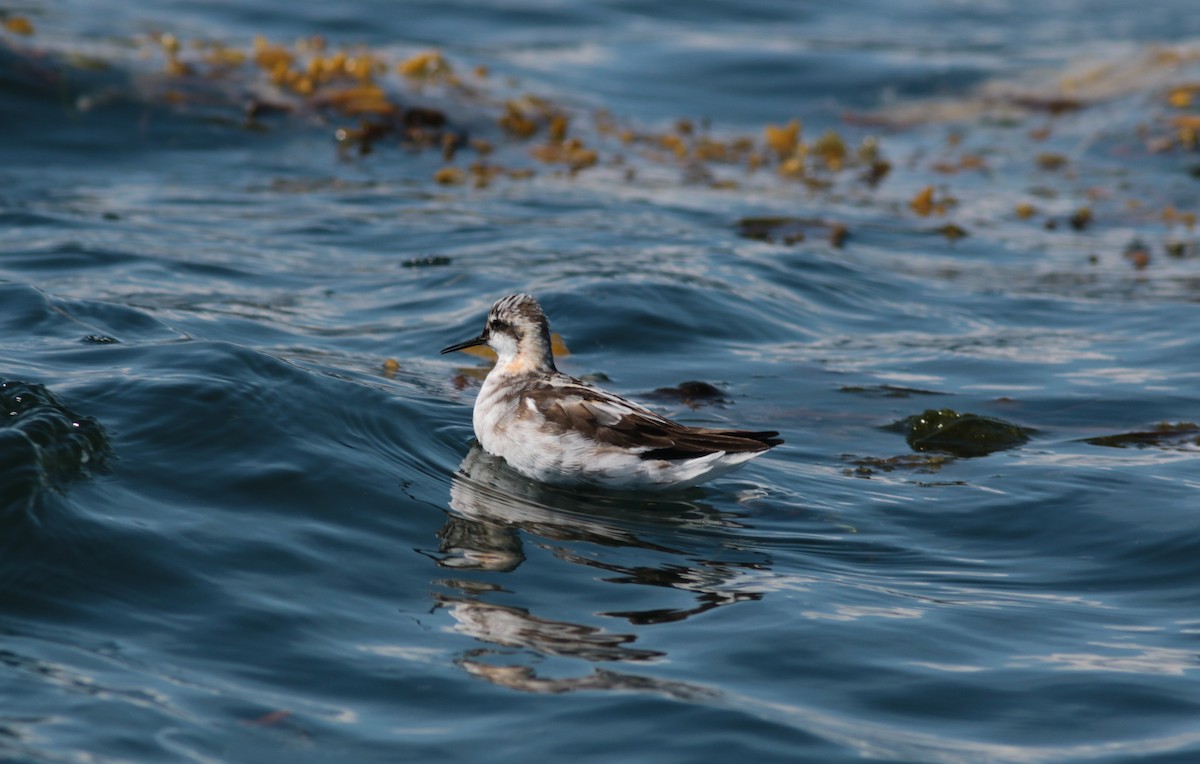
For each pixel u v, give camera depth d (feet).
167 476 33.22
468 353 48.80
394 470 36.50
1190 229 77.66
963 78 112.57
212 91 86.07
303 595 28.96
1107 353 52.75
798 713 25.35
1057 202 83.41
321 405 38.93
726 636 28.37
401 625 28.12
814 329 55.16
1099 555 34.01
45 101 81.10
